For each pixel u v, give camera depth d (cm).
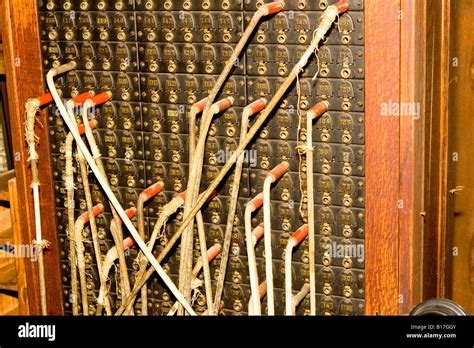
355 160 186
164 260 213
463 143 231
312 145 189
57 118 217
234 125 197
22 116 218
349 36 180
